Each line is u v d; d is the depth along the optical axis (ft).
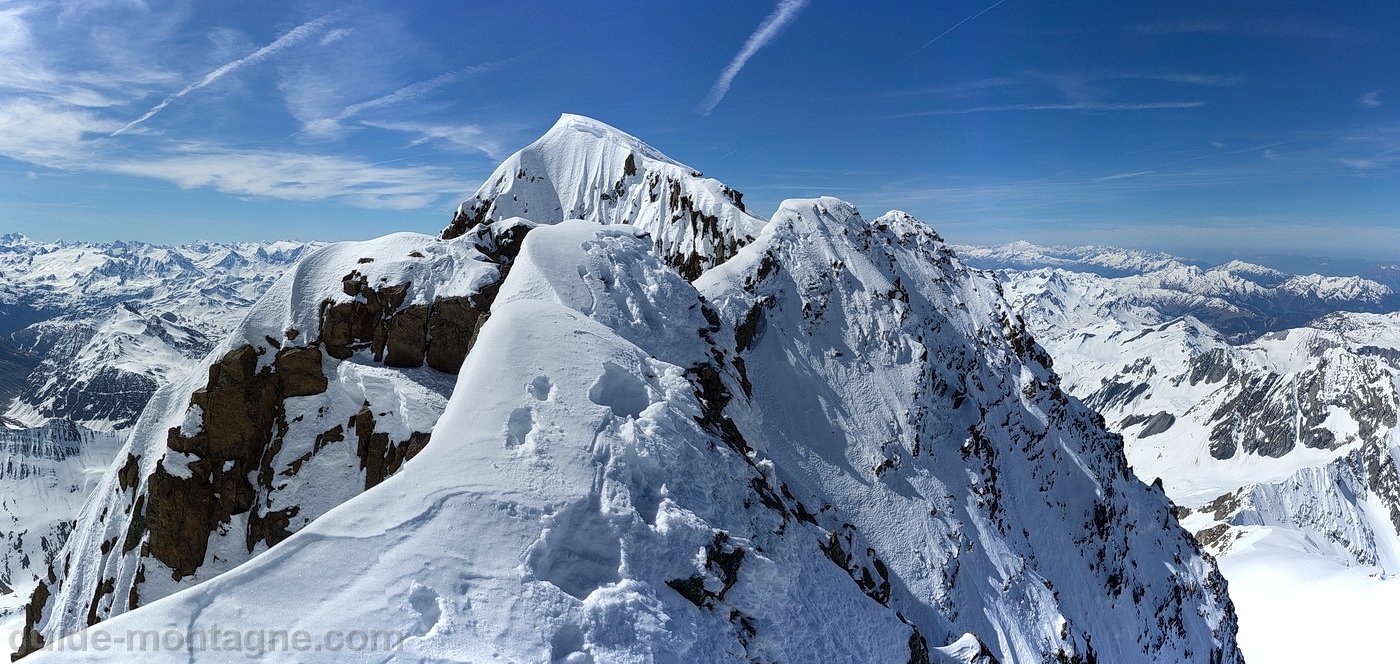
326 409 129.29
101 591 120.06
